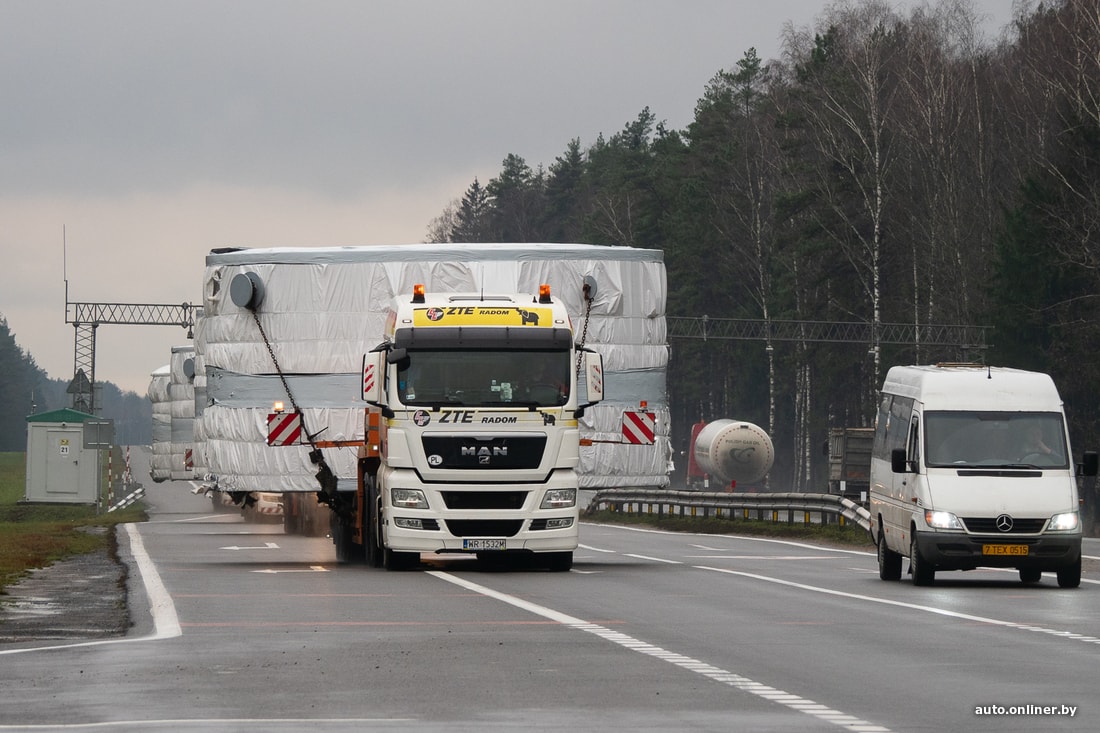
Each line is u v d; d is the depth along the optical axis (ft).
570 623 156.97
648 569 250.37
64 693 106.93
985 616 168.76
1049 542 215.51
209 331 279.90
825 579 232.94
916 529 218.59
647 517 507.71
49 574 229.25
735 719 96.58
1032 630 153.17
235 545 331.16
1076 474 225.35
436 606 176.14
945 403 227.61
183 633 146.30
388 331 242.37
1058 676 118.01
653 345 278.46
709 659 127.54
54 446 575.79
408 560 241.55
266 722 94.84
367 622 157.28
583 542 362.12
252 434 274.36
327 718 96.48
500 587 205.77
